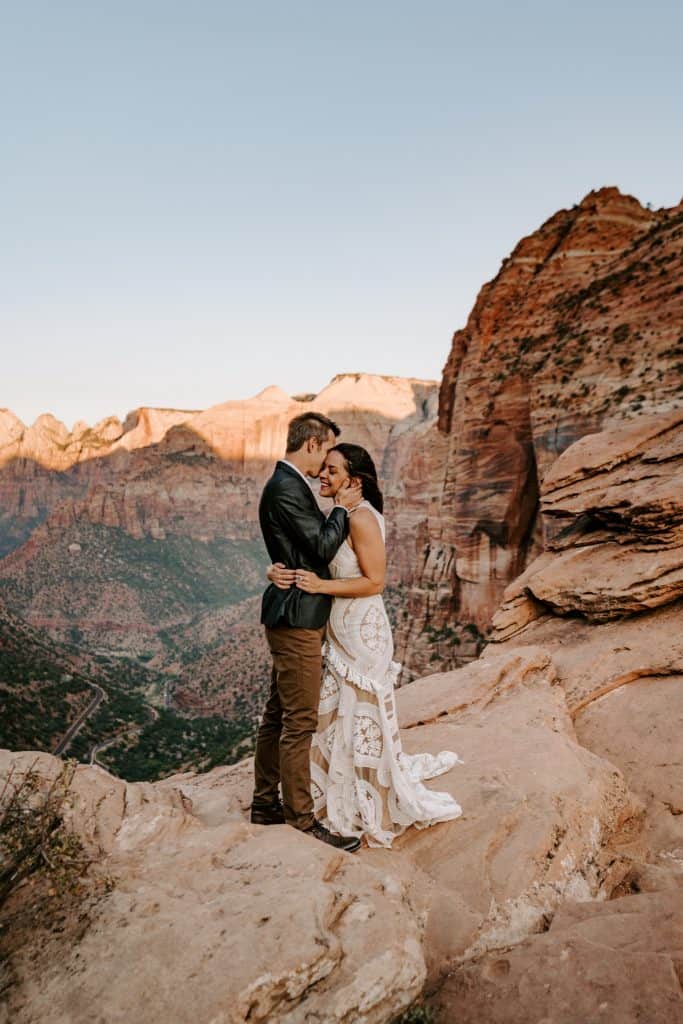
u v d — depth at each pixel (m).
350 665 3.75
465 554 40.78
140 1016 2.05
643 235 37.19
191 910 2.53
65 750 63.41
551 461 33.69
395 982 2.33
